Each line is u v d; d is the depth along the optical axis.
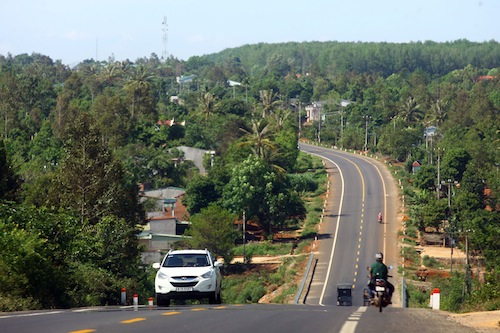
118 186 100.25
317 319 25.80
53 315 26.80
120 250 80.88
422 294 121.81
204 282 40.34
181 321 23.83
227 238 144.00
